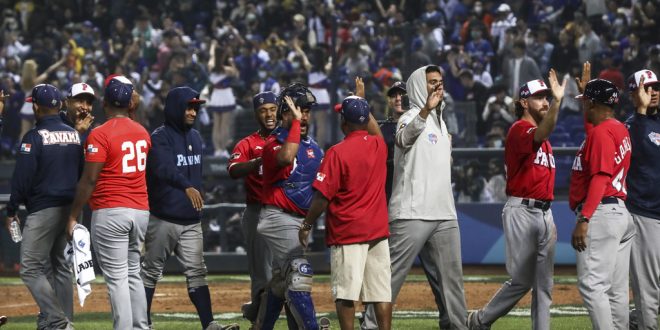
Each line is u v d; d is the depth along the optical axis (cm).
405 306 4075
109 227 2705
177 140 2972
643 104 2750
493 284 4875
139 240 2775
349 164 2564
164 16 8519
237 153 2995
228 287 4891
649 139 2736
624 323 2675
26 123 7356
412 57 6038
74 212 2722
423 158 2831
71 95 3102
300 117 2612
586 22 6750
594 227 2600
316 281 5109
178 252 3033
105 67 7988
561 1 7275
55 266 3089
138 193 2750
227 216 5744
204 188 6203
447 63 6700
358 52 6581
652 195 2747
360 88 2912
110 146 2694
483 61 6888
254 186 2991
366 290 2653
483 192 5544
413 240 2834
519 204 2767
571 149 5456
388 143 3200
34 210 2948
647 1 6850
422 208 2822
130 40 8175
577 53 6738
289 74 6781
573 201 2691
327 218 2625
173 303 4275
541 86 2739
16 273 5603
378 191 2625
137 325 2791
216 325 2995
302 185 2725
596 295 2588
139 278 2800
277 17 8169
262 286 3036
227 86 6881
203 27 8050
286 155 2572
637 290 2786
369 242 2619
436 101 2736
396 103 3216
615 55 6500
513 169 2773
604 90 2611
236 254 5656
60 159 2964
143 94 7469
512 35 6794
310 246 5712
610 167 2545
